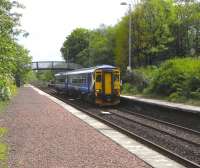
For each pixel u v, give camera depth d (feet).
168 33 214.07
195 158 52.47
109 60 259.80
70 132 68.64
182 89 129.90
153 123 91.45
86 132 69.00
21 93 224.53
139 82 177.17
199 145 61.46
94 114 103.86
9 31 79.30
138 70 189.06
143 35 214.90
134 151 52.03
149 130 78.79
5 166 42.55
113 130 72.18
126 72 193.16
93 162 45.11
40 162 44.91
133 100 129.59
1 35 76.23
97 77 136.46
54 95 213.66
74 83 175.11
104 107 137.18
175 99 128.16
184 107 103.86
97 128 74.64
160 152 52.75
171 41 215.92
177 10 222.07
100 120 88.43
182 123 94.12
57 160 46.01
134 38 217.77
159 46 212.23
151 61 220.23
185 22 222.89
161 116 108.37
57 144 56.59
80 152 50.85
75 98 181.37
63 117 93.86
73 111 110.73
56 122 83.35
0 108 113.70
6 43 76.74
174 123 95.61
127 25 224.12
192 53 220.02
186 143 63.93
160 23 213.46
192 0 223.71
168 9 217.77
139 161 45.96
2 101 132.57
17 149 52.65
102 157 47.91
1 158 45.88
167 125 87.35
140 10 217.15
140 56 218.79
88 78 143.84
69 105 134.41
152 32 213.25
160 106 108.88
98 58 263.70
